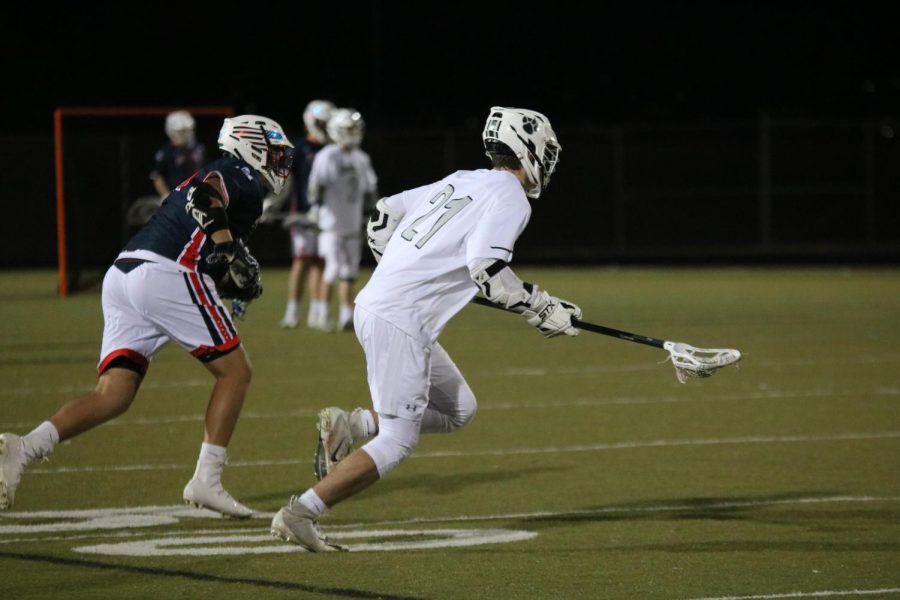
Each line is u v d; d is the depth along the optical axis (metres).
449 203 19.11
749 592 17.45
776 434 29.83
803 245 97.38
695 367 19.00
